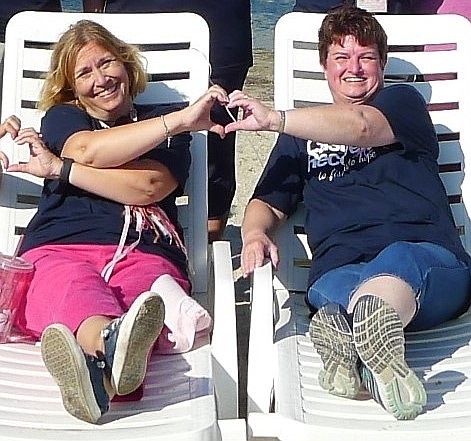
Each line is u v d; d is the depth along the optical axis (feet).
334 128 12.09
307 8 14.79
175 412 10.89
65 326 10.74
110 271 12.21
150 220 12.63
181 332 11.89
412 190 12.65
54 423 10.75
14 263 12.17
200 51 13.83
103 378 10.85
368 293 11.47
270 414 10.85
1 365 11.67
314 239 12.79
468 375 11.52
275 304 12.69
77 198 12.62
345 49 12.61
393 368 10.85
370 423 10.74
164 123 12.25
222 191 15.33
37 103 13.61
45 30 13.75
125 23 13.82
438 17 14.08
